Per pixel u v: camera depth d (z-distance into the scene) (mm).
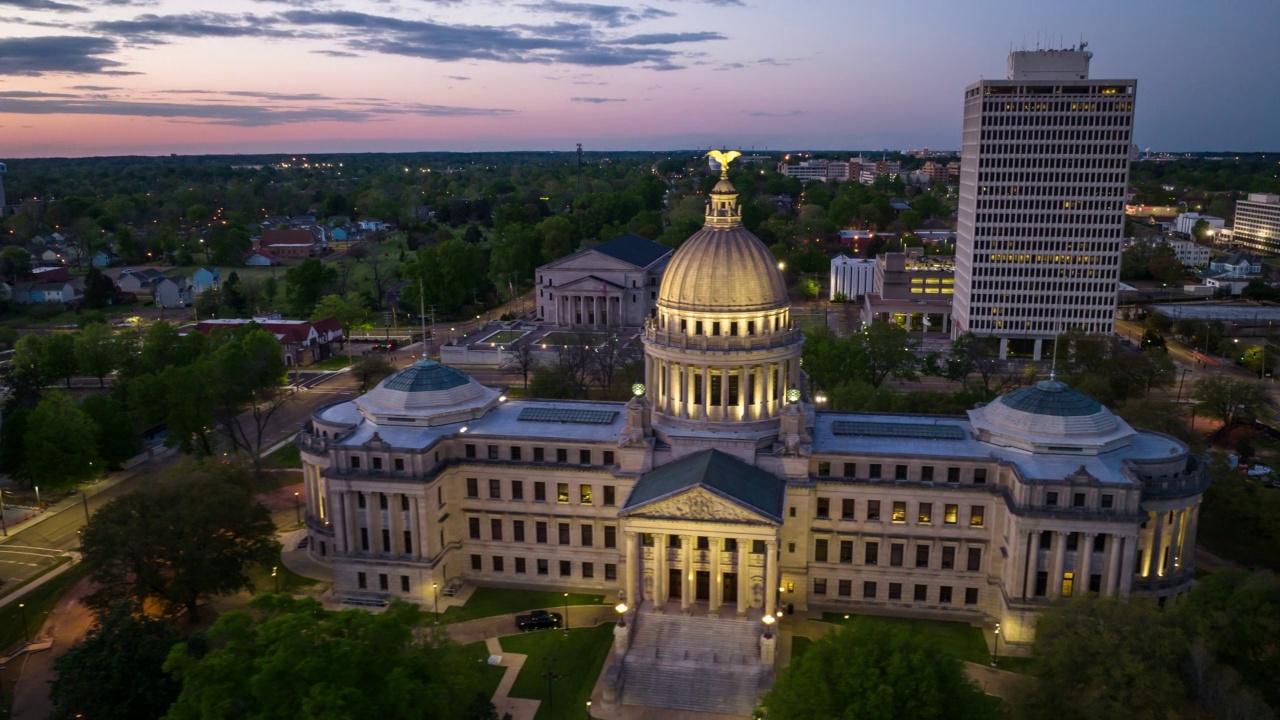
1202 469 105375
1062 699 76875
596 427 118938
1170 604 84500
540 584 117125
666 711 90500
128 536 100000
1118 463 104562
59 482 139125
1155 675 74250
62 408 143000
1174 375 184000
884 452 108688
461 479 115875
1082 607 82375
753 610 102750
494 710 83438
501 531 116688
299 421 185750
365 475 110250
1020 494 99250
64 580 117375
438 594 112562
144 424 164000
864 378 178875
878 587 109812
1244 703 72938
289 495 145500
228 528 105688
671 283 118812
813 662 74438
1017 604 99500
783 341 116438
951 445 110938
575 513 113938
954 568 107562
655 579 103312
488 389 129625
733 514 97188
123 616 85125
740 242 116375
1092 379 162625
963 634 104000
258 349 193000
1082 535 98312
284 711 66938
